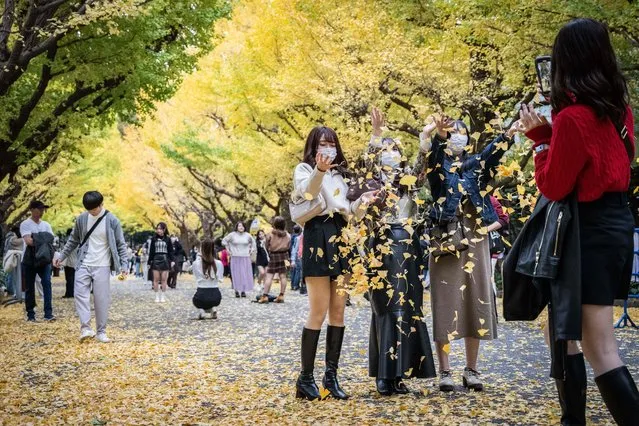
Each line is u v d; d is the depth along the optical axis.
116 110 13.39
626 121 2.68
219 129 25.39
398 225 4.42
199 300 10.12
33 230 10.37
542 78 2.87
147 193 36.03
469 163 4.50
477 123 13.26
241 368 5.62
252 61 18.50
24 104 12.54
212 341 7.50
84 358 6.30
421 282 4.43
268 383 4.91
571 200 2.63
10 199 20.27
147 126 28.77
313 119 17.14
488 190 3.91
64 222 37.12
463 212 4.48
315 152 4.38
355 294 4.03
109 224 7.72
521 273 2.82
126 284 26.73
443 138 4.29
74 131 14.16
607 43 2.65
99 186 36.06
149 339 7.77
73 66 12.00
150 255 14.81
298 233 16.94
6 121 12.24
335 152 4.38
